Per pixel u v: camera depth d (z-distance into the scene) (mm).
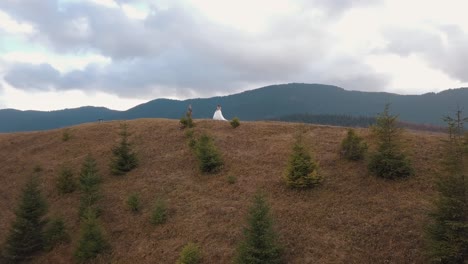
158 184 26109
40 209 21391
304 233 17797
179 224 20703
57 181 28953
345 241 16781
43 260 20516
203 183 25141
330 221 18297
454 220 13445
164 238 19938
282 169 25156
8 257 20469
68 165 32531
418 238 15891
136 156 30109
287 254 16625
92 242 19719
